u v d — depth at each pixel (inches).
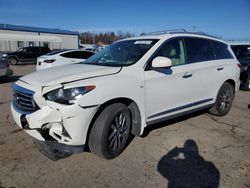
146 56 156.1
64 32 1758.1
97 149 135.3
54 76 135.2
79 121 123.3
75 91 122.6
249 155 149.6
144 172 130.6
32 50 976.3
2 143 162.6
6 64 446.0
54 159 142.3
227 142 167.8
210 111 220.7
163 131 184.7
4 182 120.9
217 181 123.1
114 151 141.3
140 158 144.7
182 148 157.8
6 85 414.3
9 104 269.4
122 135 144.6
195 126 196.5
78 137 125.4
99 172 130.3
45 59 478.6
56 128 126.4
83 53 512.7
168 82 163.6
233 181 123.0
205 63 192.9
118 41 195.2
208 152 153.0
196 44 192.1
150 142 165.6
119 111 138.3
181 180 124.0
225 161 142.2
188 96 181.0
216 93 208.1
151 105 156.7
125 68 146.3
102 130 132.3
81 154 148.3
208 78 194.9
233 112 239.1
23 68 786.2
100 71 138.9
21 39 1421.0
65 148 128.5
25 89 133.6
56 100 122.8
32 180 122.9
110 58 169.9
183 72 173.0
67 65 169.0
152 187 118.6
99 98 127.3
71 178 125.0
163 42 167.5
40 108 127.1
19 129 187.5
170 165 137.6
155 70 156.6
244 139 173.2
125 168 134.3
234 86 227.3
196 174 129.1
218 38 220.7
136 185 120.0
